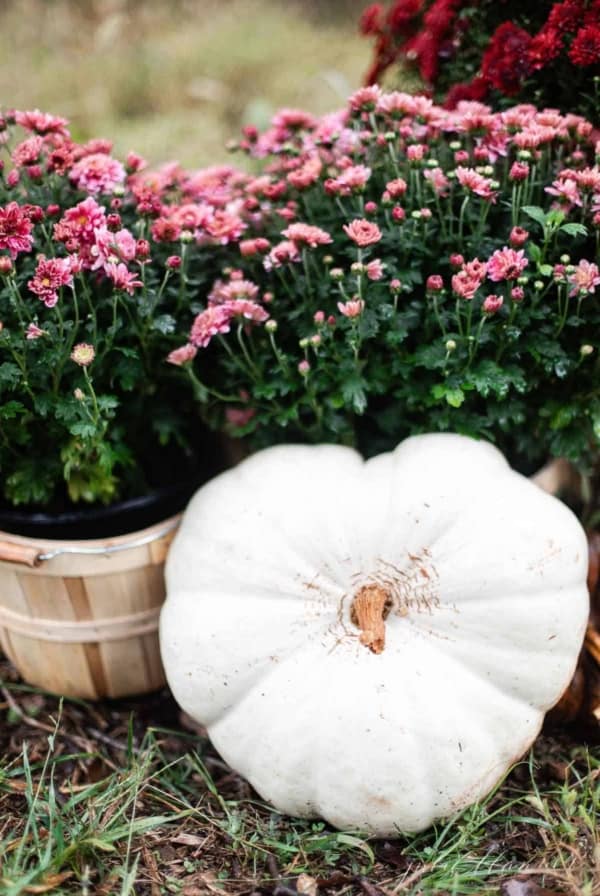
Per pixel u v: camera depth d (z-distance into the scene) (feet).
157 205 3.41
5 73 8.04
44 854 3.04
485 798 3.23
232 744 3.25
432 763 3.07
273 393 3.46
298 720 3.12
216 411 3.80
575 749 3.42
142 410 3.65
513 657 3.12
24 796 3.32
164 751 3.57
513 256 3.22
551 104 3.71
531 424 3.58
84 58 8.29
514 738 3.17
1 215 3.08
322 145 3.55
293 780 3.15
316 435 3.63
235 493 3.36
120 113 7.63
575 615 3.17
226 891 3.05
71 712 3.71
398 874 3.11
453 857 3.12
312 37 8.81
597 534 3.58
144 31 9.11
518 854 3.16
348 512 3.23
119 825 3.22
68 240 3.18
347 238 3.52
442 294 3.33
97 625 3.51
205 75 7.96
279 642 3.18
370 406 3.74
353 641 3.17
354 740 3.07
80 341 3.43
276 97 7.55
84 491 3.51
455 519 3.18
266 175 3.76
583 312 3.42
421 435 3.42
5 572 3.46
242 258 3.63
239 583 3.23
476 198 3.51
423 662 3.12
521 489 3.27
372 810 3.11
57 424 3.38
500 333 3.33
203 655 3.22
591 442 3.61
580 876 3.00
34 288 3.13
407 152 3.37
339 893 3.05
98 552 3.37
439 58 3.85
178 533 3.40
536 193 3.50
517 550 3.12
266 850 3.18
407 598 3.18
